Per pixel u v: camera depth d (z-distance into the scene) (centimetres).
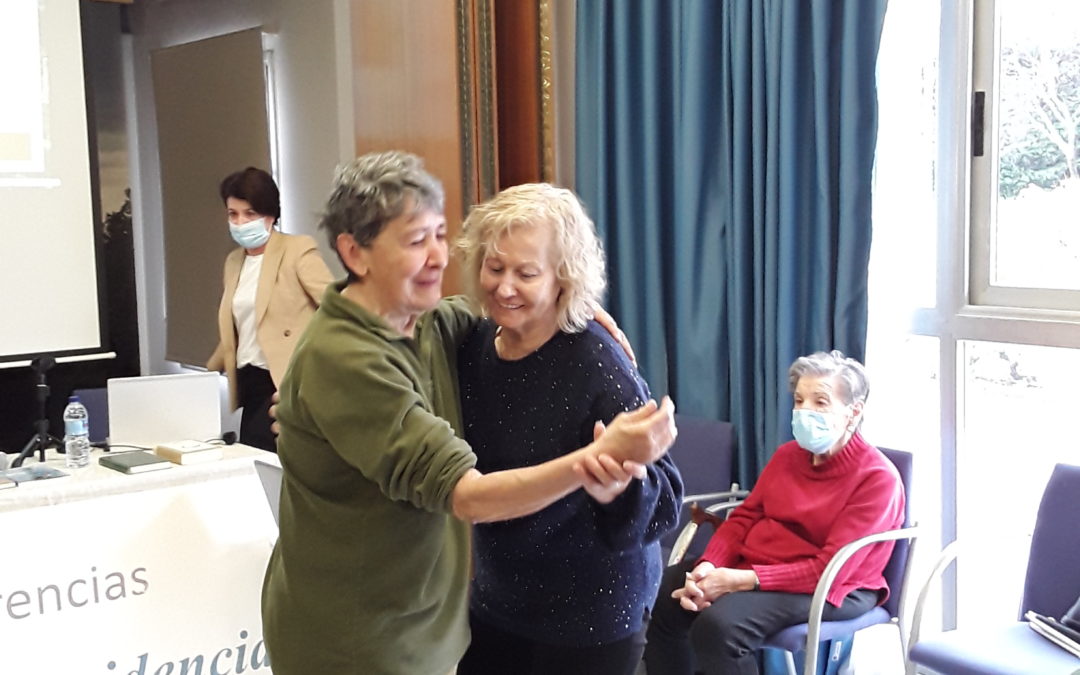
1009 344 303
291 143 465
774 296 321
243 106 471
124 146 537
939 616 328
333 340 146
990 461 317
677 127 346
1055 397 301
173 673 242
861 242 305
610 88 365
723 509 329
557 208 164
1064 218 293
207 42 486
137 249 562
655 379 362
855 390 284
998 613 320
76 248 399
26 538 233
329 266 450
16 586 228
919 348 329
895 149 327
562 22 397
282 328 371
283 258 371
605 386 167
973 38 304
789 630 272
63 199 395
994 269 308
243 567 256
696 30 334
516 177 377
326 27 438
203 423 307
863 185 303
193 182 508
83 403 371
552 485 131
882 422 337
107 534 242
